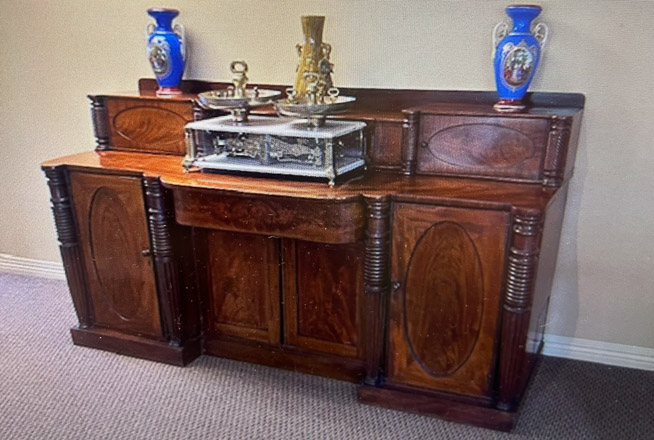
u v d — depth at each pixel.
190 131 2.01
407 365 1.92
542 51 1.97
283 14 2.25
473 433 1.84
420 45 2.11
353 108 2.22
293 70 2.31
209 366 2.25
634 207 2.05
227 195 1.84
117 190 2.10
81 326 2.38
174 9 2.36
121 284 2.24
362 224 1.78
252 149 1.96
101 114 2.37
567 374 2.17
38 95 2.76
